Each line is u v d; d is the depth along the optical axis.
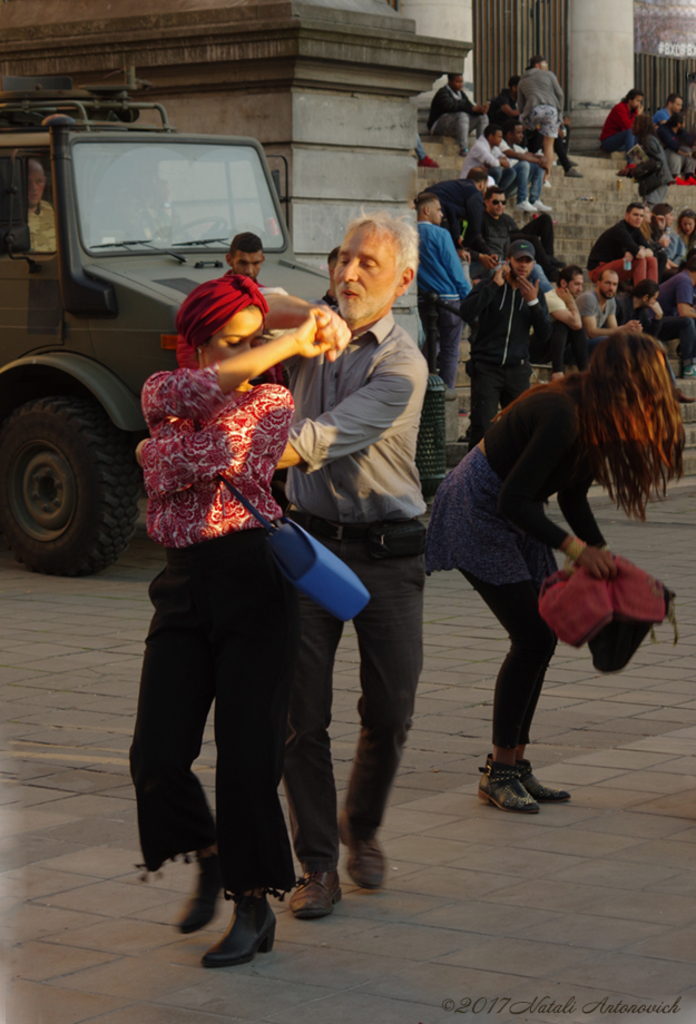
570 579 6.04
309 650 5.66
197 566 5.05
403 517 5.78
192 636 5.13
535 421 6.25
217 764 5.11
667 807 6.89
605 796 7.08
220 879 5.35
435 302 17.50
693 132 40.00
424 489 14.67
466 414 18.95
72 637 10.87
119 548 13.36
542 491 6.24
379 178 18.23
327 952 5.19
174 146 14.07
